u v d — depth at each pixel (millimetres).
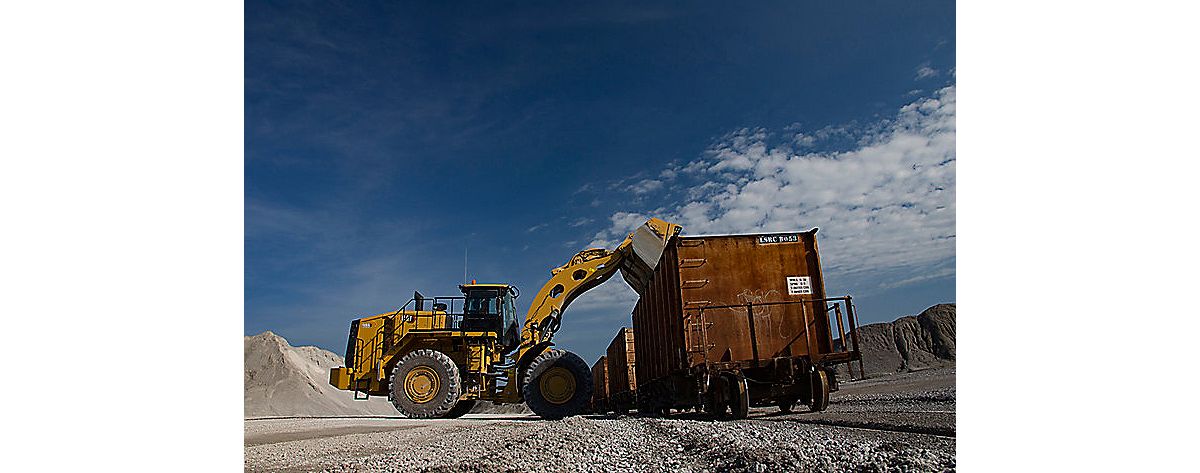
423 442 7250
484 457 5746
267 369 44750
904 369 42000
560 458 5590
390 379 14391
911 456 4672
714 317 9461
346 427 10891
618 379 19734
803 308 9555
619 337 19156
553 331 14992
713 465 5078
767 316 9500
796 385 9555
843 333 9320
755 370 9531
